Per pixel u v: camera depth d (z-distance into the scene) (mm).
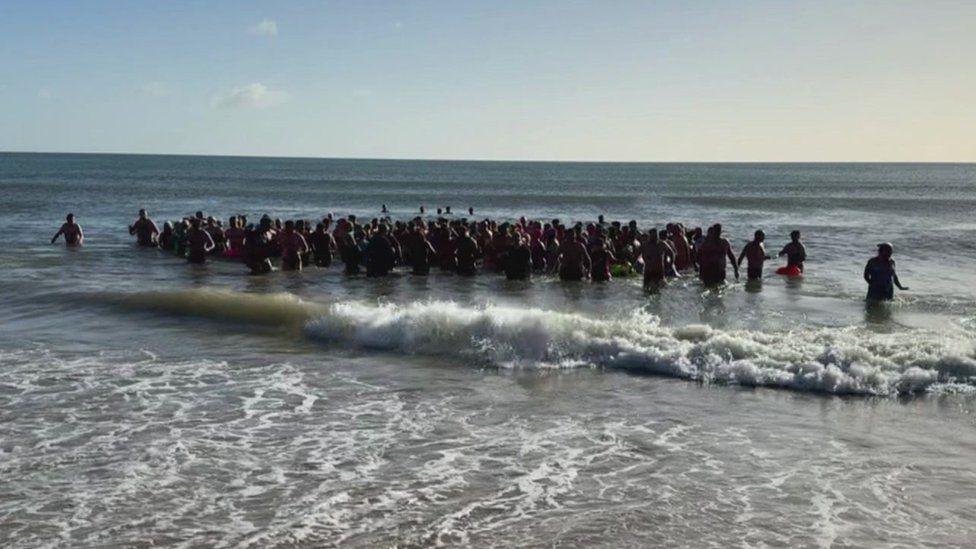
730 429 9109
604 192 95875
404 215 52125
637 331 12766
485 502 7113
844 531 6551
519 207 64188
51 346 12953
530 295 18203
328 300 17016
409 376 11398
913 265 25328
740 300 17422
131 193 74750
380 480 7602
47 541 6305
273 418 9430
